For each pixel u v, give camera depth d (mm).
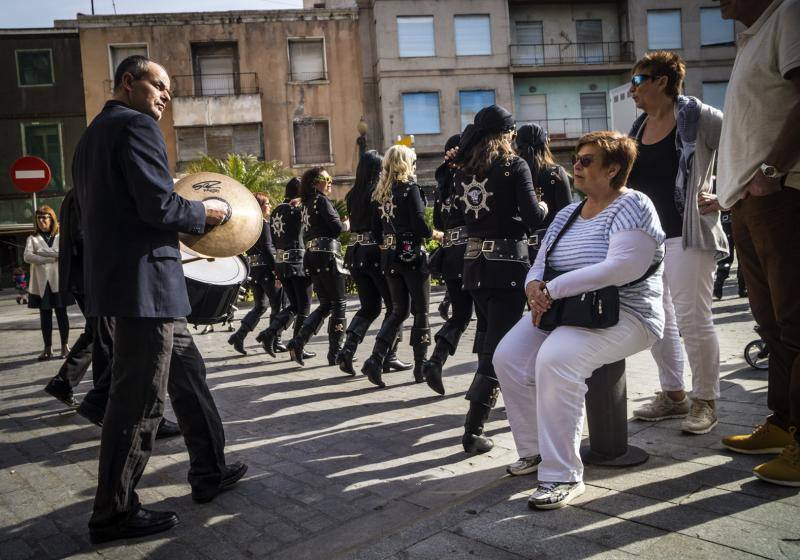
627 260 2844
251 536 2865
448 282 4988
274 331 7273
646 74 3693
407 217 5484
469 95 30016
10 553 2828
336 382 5980
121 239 2832
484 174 3791
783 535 2357
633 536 2438
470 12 29859
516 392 3205
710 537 2379
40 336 10578
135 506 2936
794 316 2859
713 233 3473
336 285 6609
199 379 3287
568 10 31672
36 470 3918
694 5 31422
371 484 3391
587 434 3676
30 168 10000
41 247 8055
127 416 2867
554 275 3125
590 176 3068
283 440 4262
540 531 2549
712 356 3521
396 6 29328
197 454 3275
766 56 2834
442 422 4469
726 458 3145
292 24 29703
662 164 3738
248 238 3520
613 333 2910
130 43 29125
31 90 29375
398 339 6367
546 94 31750
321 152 30000
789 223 2842
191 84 29266
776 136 2854
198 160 27953
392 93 29406
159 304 2871
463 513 2781
